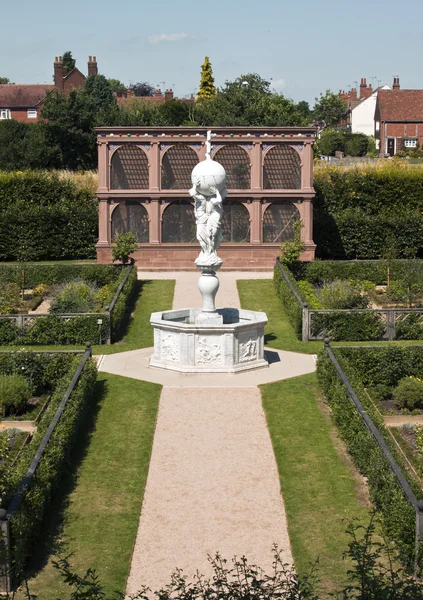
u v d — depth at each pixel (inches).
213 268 1093.1
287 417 904.3
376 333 1226.6
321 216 1899.6
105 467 781.3
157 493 727.7
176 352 1066.7
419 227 1892.2
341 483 742.5
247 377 1042.7
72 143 2878.9
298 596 497.4
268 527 665.6
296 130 1720.0
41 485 671.8
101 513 692.1
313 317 1223.5
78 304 1360.7
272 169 1770.4
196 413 917.2
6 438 722.2
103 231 1754.4
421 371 1010.7
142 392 986.1
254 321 1072.2
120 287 1371.8
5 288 1491.1
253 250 1754.4
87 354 988.6
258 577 587.5
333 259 1920.5
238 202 1755.7
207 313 1101.1
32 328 1217.4
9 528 581.0
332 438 846.5
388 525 629.3
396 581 569.9
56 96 2910.9
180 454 808.9
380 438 730.2
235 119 3125.0
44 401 958.4
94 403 950.4
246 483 745.0
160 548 634.8
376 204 1973.4
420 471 752.3
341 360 977.5
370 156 3686.0
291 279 1444.4
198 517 682.8
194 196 1086.4
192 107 3319.4
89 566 609.6
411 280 1520.7
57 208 1910.7
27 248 1893.5
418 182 1967.3
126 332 1283.2
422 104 3846.0
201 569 603.2
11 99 3791.8
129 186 1782.7
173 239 1774.1
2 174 2017.7
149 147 1738.4
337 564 608.7
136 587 582.2
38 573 602.2
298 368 1083.3
